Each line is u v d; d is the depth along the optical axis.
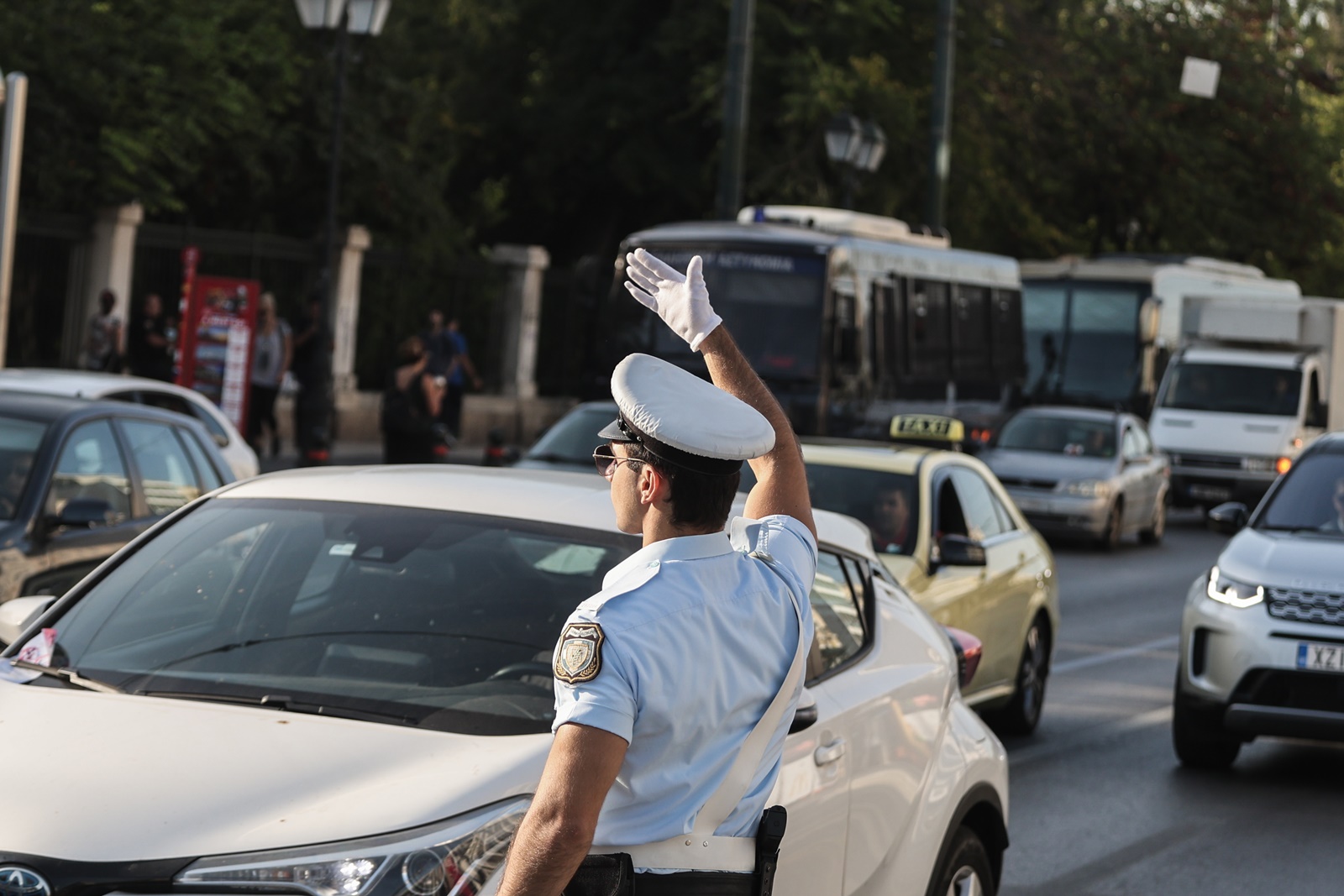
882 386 24.44
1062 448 26.38
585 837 2.87
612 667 2.93
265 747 3.98
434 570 4.82
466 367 30.02
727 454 3.10
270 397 24.92
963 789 5.77
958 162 39.97
